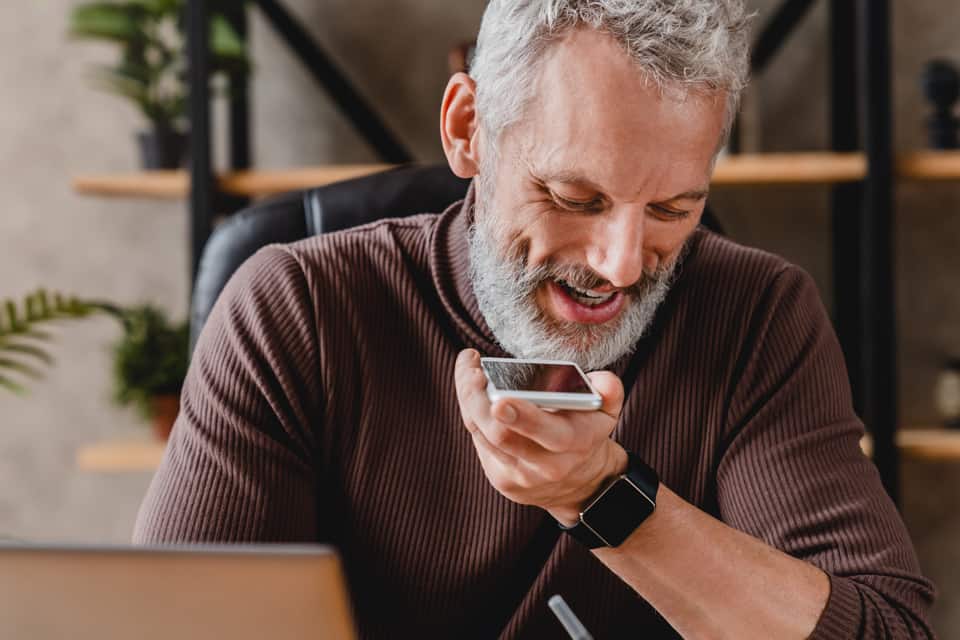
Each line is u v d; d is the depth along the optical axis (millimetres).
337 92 1916
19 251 2117
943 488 1929
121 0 1961
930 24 1883
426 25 1996
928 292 1917
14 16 2092
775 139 1918
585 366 878
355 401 950
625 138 735
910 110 1896
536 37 761
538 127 766
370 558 945
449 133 905
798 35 1901
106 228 2100
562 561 904
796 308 979
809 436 913
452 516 924
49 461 2133
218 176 1754
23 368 1507
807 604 758
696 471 954
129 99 1908
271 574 428
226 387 923
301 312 950
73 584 428
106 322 2107
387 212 1131
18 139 2107
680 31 734
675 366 953
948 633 1938
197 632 437
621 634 935
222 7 1818
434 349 952
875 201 1611
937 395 1918
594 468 720
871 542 848
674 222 806
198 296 1131
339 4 2006
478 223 890
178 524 864
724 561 754
